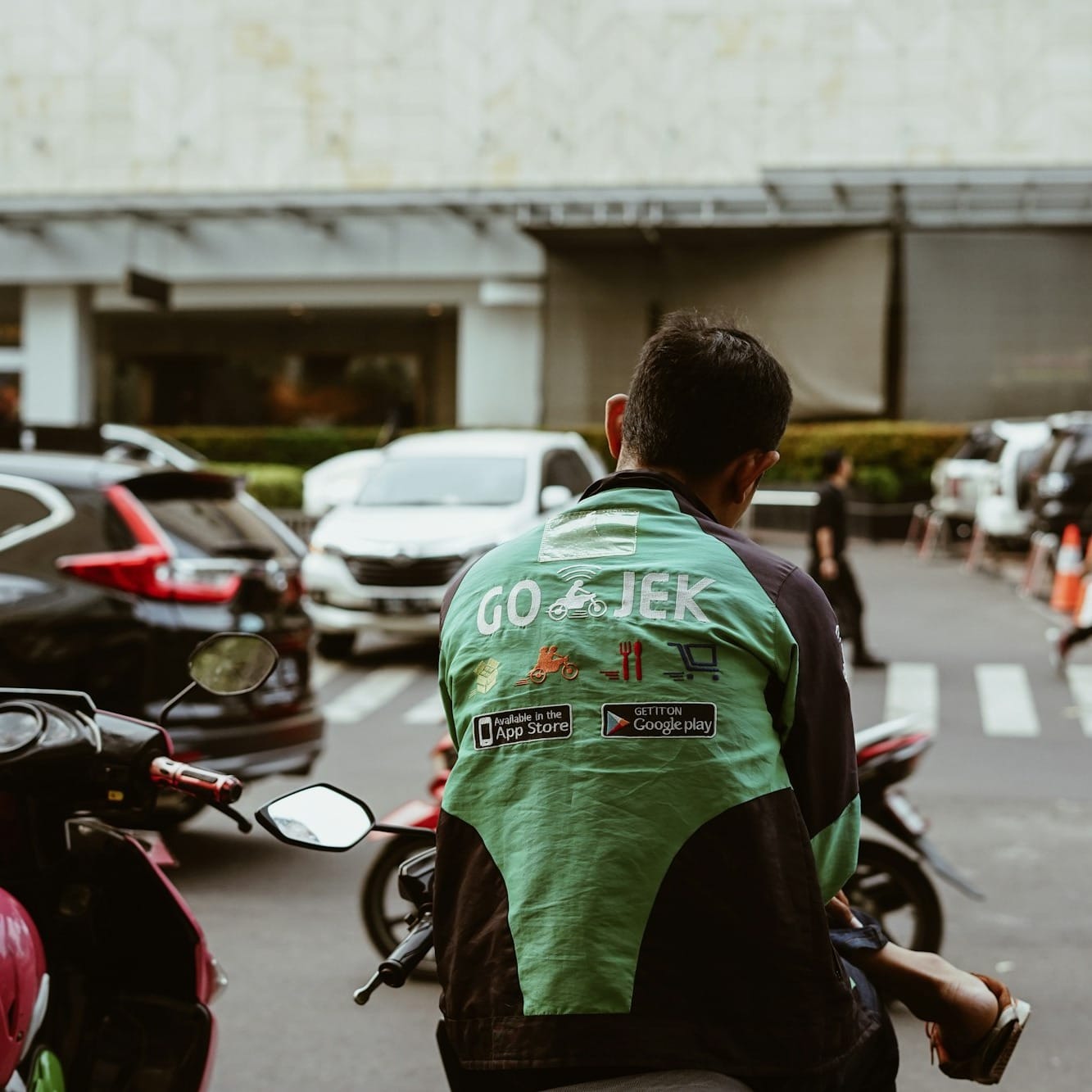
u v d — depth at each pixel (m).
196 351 36.12
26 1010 2.44
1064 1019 4.83
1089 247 25.59
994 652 13.77
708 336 2.15
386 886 5.38
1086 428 18.16
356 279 29.83
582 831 1.86
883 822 5.09
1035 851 7.02
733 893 1.83
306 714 7.08
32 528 6.54
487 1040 1.85
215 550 6.78
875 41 28.03
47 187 31.28
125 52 31.00
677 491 2.10
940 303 26.09
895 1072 2.16
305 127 30.33
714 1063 1.79
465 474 14.46
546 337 28.19
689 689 1.89
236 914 6.00
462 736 2.01
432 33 29.75
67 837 2.77
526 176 29.42
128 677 6.39
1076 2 27.42
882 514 24.42
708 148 28.72
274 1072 4.39
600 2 29.02
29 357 31.16
